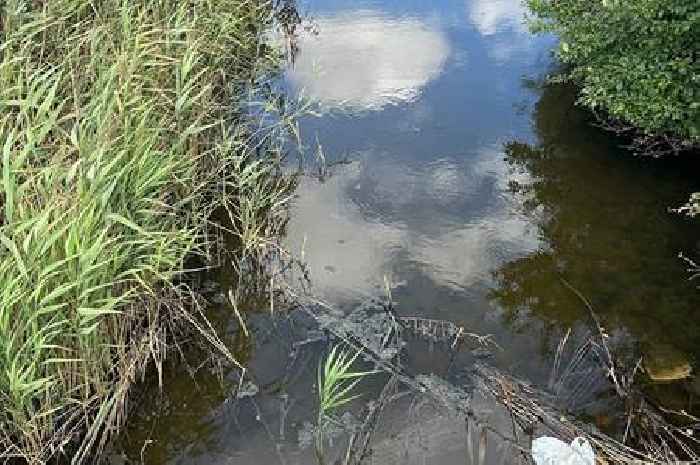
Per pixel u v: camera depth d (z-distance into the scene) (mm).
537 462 4039
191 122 6125
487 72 8438
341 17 9875
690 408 4449
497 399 4555
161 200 5301
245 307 5410
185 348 5043
